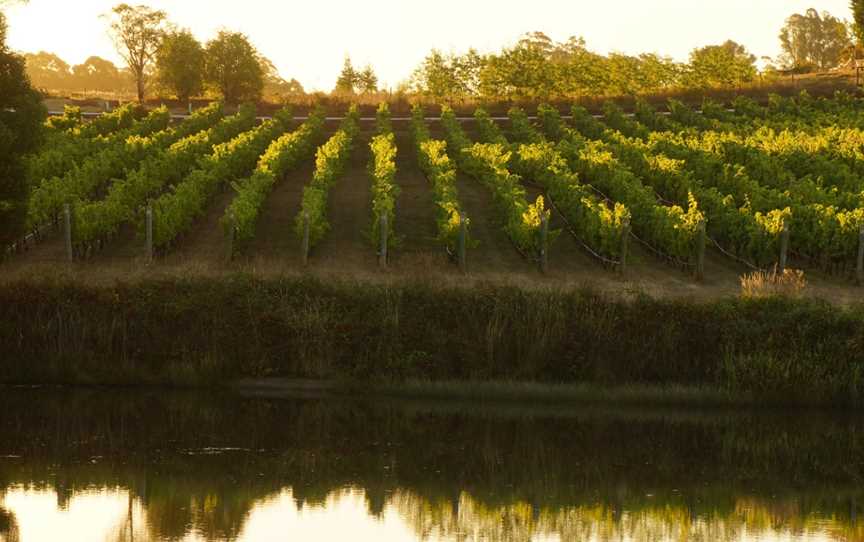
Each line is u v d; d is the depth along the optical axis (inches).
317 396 961.5
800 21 6545.3
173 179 1660.9
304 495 722.8
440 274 1170.0
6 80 1058.7
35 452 798.5
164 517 667.4
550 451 839.1
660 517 699.4
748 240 1266.0
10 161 1050.7
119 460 783.7
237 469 770.8
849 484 775.7
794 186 1502.2
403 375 960.9
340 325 965.8
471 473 783.7
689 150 1806.1
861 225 1202.0
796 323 958.4
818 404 951.0
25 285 984.3
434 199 1555.1
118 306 975.0
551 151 1835.6
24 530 634.2
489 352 954.7
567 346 955.3
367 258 1273.4
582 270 1247.5
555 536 656.4
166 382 971.9
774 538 658.8
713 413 940.0
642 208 1363.2
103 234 1261.1
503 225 1464.1
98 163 1604.3
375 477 767.7
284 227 1444.4
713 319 956.6
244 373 969.5
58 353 970.1
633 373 953.5
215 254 1274.6
